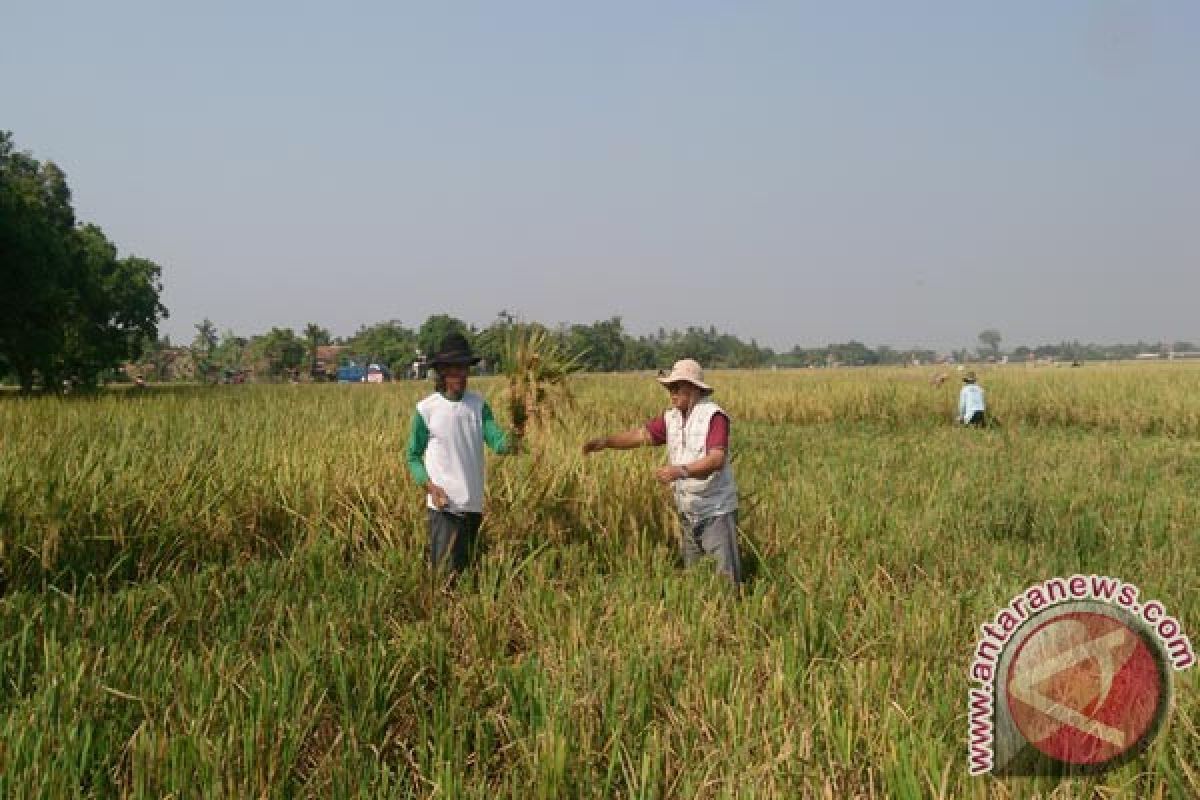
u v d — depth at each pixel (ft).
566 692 11.27
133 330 199.00
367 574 17.99
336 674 12.10
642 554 19.62
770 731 10.23
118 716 10.95
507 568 17.70
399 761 10.80
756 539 20.76
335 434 29.01
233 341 430.61
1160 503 26.21
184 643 14.11
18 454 22.21
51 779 9.04
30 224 114.73
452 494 18.40
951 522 24.20
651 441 19.36
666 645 13.20
